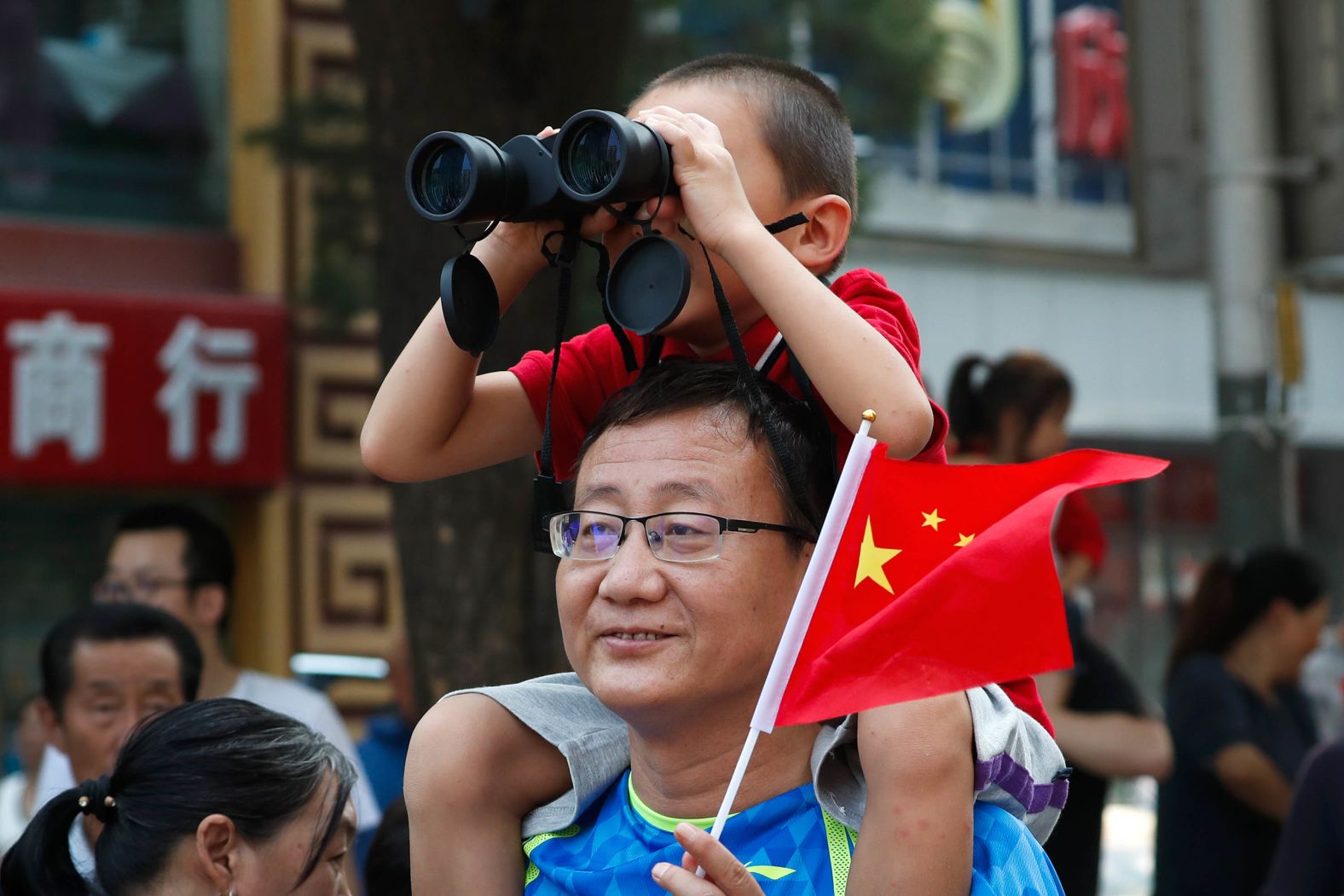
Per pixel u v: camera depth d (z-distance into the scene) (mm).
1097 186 23156
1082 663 6820
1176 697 7754
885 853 2943
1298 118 10508
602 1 6910
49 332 15242
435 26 6789
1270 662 7941
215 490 16047
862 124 14664
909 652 2920
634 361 3434
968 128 22281
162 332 15609
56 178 16656
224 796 4062
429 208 3162
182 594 7082
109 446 15391
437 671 6855
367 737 8055
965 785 2996
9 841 7816
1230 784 7441
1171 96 10805
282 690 7184
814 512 3154
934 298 22094
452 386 3420
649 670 3039
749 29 13508
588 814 3412
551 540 3271
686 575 3039
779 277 3010
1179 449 23500
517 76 6852
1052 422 7344
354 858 5797
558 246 3426
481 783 3348
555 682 3580
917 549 3021
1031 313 22656
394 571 16250
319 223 11789
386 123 6941
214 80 17109
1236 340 10562
